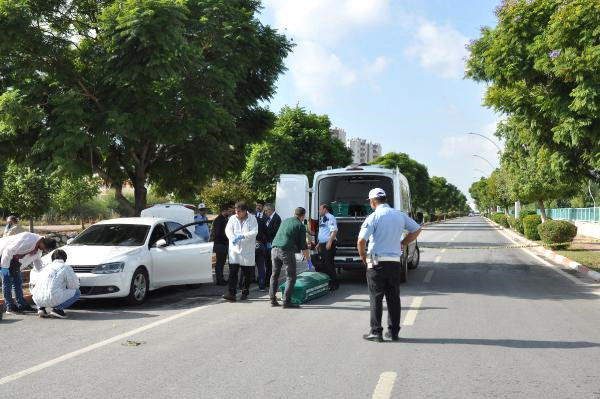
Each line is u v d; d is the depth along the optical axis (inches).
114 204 1868.8
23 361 249.0
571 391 201.5
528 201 1373.0
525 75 498.3
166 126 534.3
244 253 428.1
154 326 328.5
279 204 665.6
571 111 459.8
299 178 668.1
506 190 1926.7
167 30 482.3
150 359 249.9
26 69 524.4
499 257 828.0
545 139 547.8
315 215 534.9
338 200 576.4
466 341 280.8
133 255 413.7
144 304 420.8
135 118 507.5
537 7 486.9
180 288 513.3
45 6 532.4
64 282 365.1
